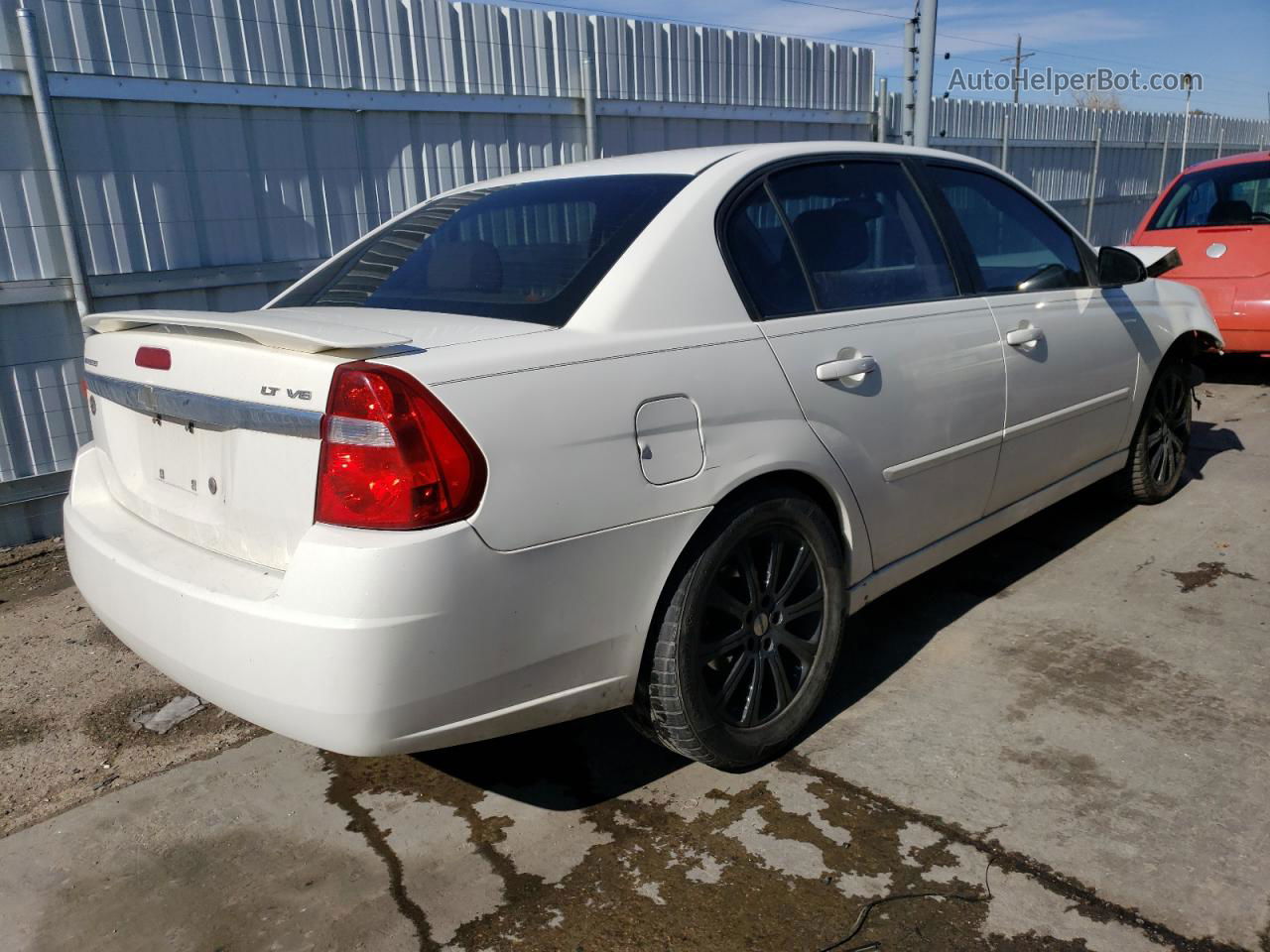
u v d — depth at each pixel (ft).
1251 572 12.98
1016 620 11.91
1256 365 26.76
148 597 7.50
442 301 8.80
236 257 18.02
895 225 10.63
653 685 8.20
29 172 15.53
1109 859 7.66
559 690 7.50
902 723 9.76
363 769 9.51
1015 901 7.27
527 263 8.79
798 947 6.97
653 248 8.34
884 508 9.78
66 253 15.97
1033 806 8.35
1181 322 14.92
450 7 20.13
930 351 10.14
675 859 7.97
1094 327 12.85
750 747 8.86
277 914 7.60
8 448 15.93
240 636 6.77
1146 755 9.01
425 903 7.64
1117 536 14.48
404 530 6.52
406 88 19.70
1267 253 22.56
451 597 6.61
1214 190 24.81
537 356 7.20
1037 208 12.74
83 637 12.75
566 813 8.66
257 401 6.97
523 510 6.90
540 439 7.00
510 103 21.30
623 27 23.36
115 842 8.56
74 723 10.60
